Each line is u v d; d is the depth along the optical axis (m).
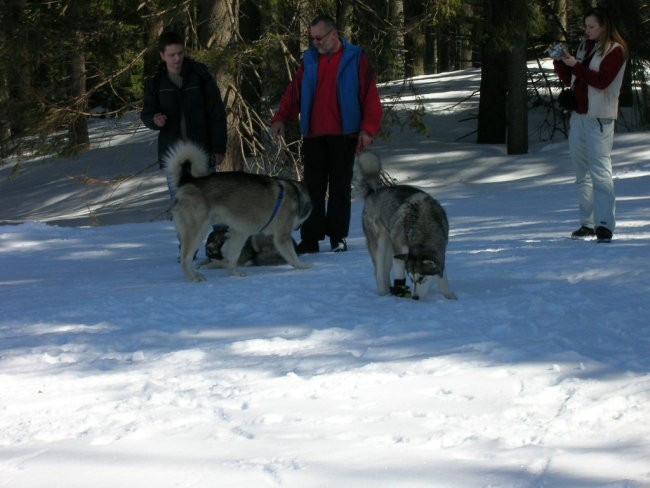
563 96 7.67
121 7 16.92
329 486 2.56
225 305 5.65
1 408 3.54
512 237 8.72
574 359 3.79
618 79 7.38
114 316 5.50
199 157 7.23
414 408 3.27
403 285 5.77
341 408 3.31
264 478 2.64
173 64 7.91
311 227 8.55
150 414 3.33
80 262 9.17
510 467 2.63
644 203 10.93
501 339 4.27
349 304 5.52
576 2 21.94
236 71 15.59
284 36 15.87
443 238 5.63
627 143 18.98
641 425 2.95
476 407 3.25
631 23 19.95
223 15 15.57
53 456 2.92
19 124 16.77
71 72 17.52
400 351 4.15
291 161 16.61
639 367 3.62
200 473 2.70
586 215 7.92
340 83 8.23
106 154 24.80
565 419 3.04
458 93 28.91
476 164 19.77
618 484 2.46
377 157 6.31
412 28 17.33
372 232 6.04
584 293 5.30
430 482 2.55
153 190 21.11
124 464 2.81
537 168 18.83
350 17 17.23
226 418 3.25
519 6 18.34
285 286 6.37
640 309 4.74
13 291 7.09
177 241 10.57
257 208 7.24
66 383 3.88
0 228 11.77
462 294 5.66
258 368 3.97
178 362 4.20
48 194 22.56
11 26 16.36
